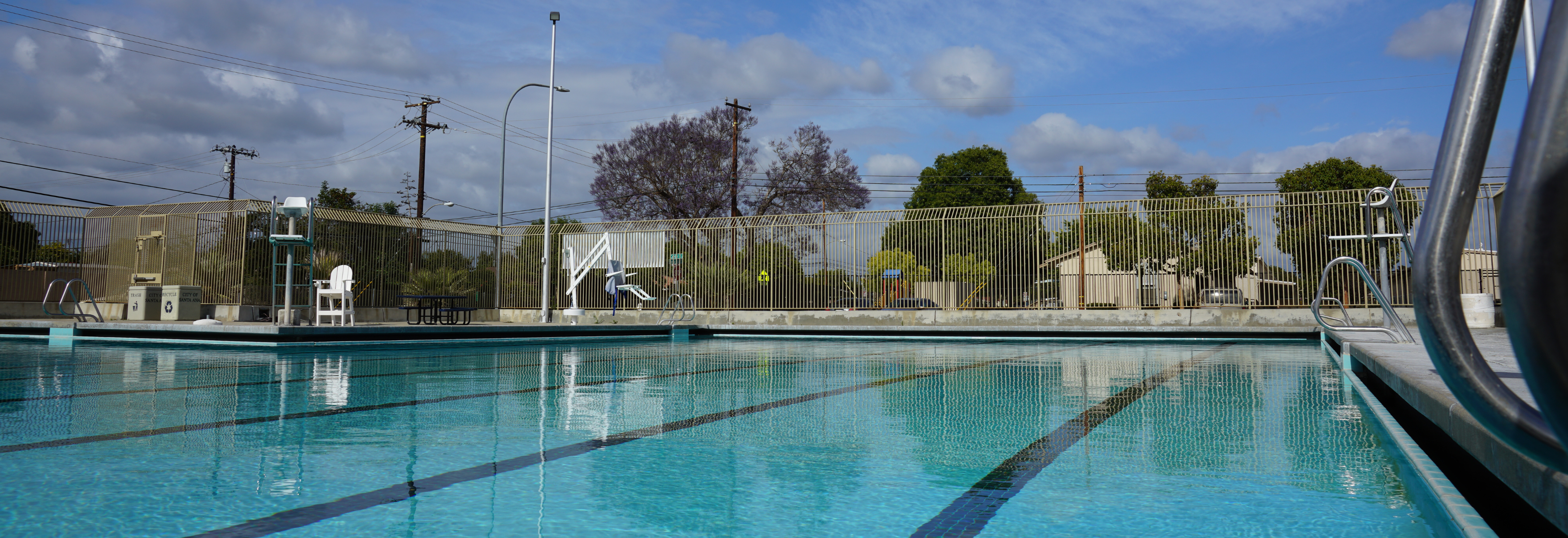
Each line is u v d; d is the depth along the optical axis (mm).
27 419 3557
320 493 2215
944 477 2469
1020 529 1889
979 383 5621
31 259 15023
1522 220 556
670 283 17891
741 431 3412
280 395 4633
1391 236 7465
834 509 2080
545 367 7090
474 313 18422
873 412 4070
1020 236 15664
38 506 2035
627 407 4234
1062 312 15094
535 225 19234
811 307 16828
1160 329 13758
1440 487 2246
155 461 2623
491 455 2818
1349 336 8133
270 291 15125
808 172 34719
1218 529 1881
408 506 2082
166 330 10148
